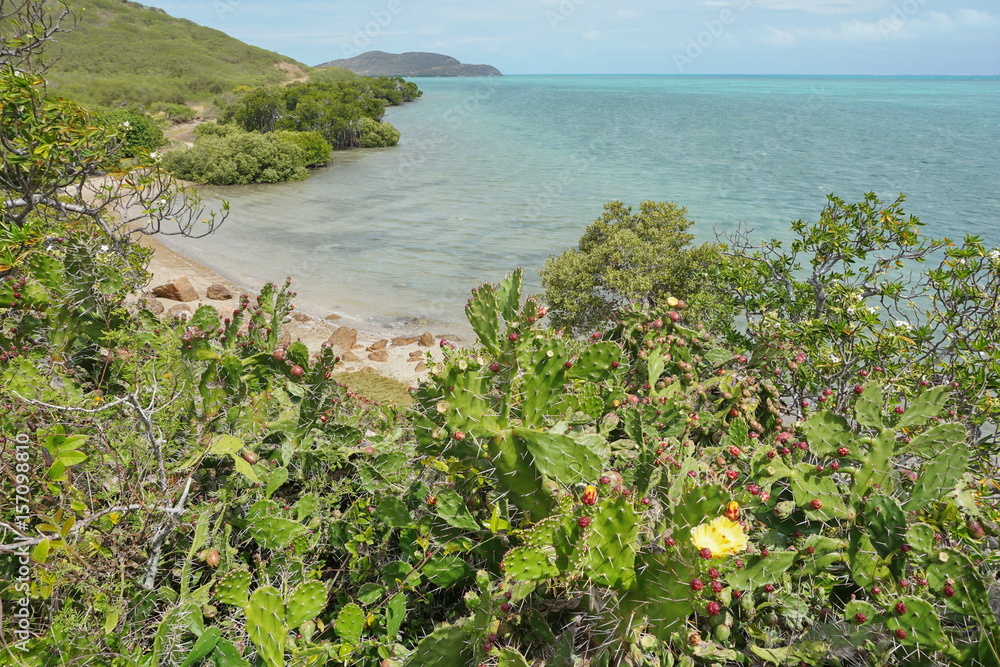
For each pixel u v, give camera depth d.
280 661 1.50
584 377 1.93
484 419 1.72
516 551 1.39
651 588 1.38
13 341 2.59
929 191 28.34
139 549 1.73
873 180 31.47
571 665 1.44
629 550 1.38
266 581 1.71
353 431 2.25
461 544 1.74
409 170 35.53
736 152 42.88
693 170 34.44
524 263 17.42
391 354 10.90
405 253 18.38
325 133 46.03
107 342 2.56
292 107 50.41
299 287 14.98
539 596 1.53
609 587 1.41
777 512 1.65
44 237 4.05
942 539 1.66
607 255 9.92
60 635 1.49
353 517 2.01
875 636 1.46
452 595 1.90
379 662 1.66
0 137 4.61
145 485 1.89
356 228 21.61
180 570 1.79
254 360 2.31
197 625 1.56
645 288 9.26
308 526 1.98
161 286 12.60
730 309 6.15
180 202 24.30
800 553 1.58
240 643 1.64
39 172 4.94
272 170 32.06
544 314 1.81
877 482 1.67
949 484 1.67
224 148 31.92
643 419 1.92
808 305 5.97
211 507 1.91
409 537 1.86
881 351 4.41
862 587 1.54
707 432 1.98
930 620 1.37
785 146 46.94
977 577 1.45
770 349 2.33
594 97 129.38
